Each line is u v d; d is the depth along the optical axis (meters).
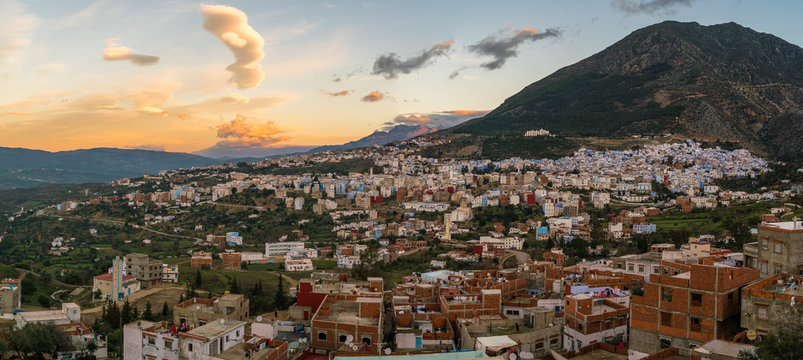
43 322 118.06
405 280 152.25
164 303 174.75
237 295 96.12
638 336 75.38
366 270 171.25
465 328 82.06
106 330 139.62
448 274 154.38
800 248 74.31
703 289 70.25
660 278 73.81
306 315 93.38
